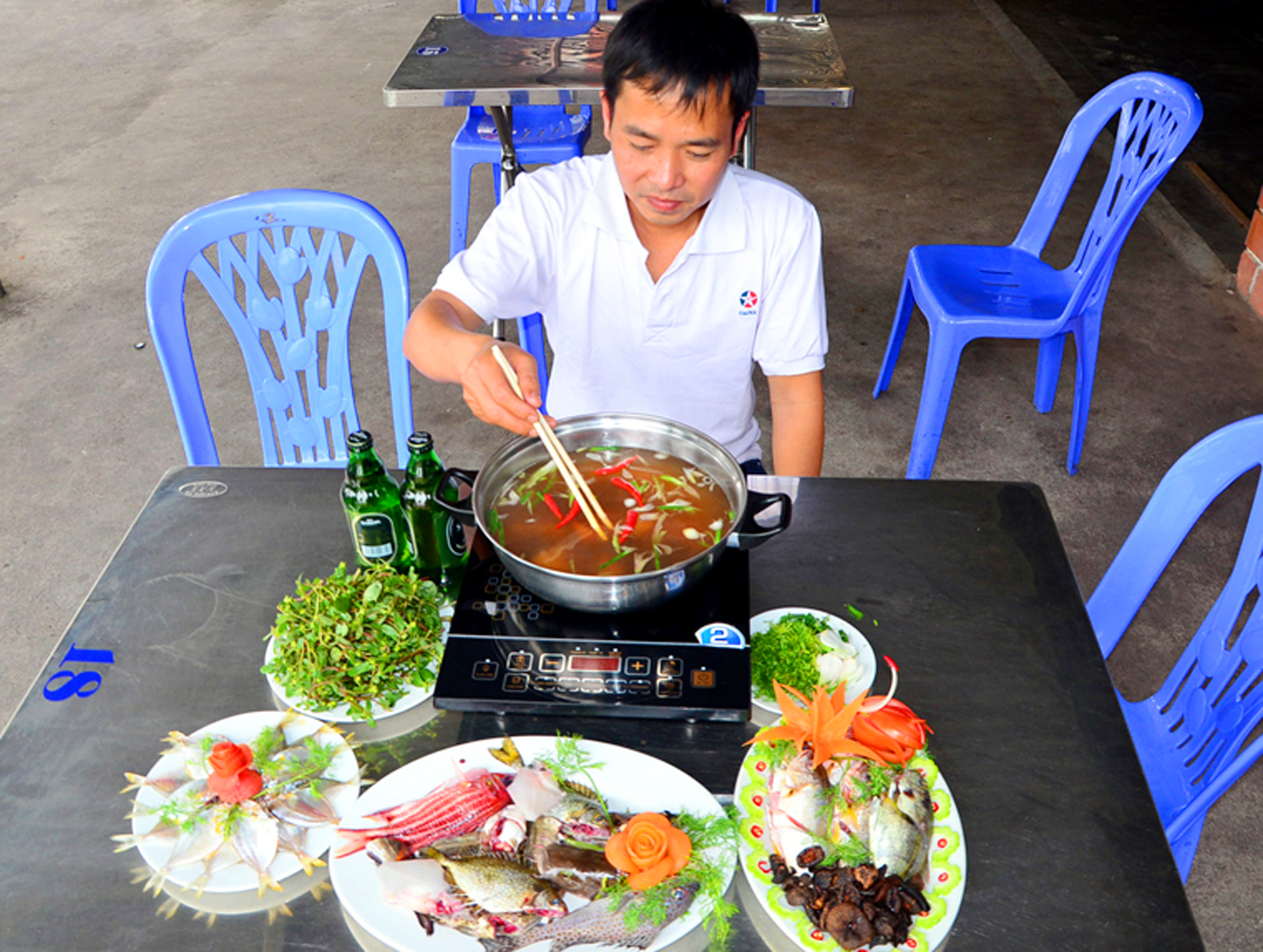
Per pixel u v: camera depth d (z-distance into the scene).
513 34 2.84
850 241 3.90
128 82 5.66
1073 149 2.66
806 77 2.47
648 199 1.38
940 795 0.91
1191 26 6.22
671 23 1.23
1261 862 1.80
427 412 3.03
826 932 0.81
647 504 1.12
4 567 2.47
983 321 2.41
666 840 0.83
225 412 3.04
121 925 0.83
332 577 1.11
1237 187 4.26
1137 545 1.37
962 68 5.57
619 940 0.81
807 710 0.92
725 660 1.00
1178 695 1.34
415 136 4.83
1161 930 0.82
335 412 1.84
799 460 1.66
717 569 1.09
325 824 0.90
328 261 1.75
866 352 3.29
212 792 0.92
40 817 0.91
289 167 4.54
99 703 1.03
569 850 0.87
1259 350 3.28
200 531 1.26
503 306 1.55
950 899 0.83
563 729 0.99
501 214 1.57
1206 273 3.67
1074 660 1.08
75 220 4.14
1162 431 2.92
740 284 1.57
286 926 0.83
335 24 6.51
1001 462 2.82
